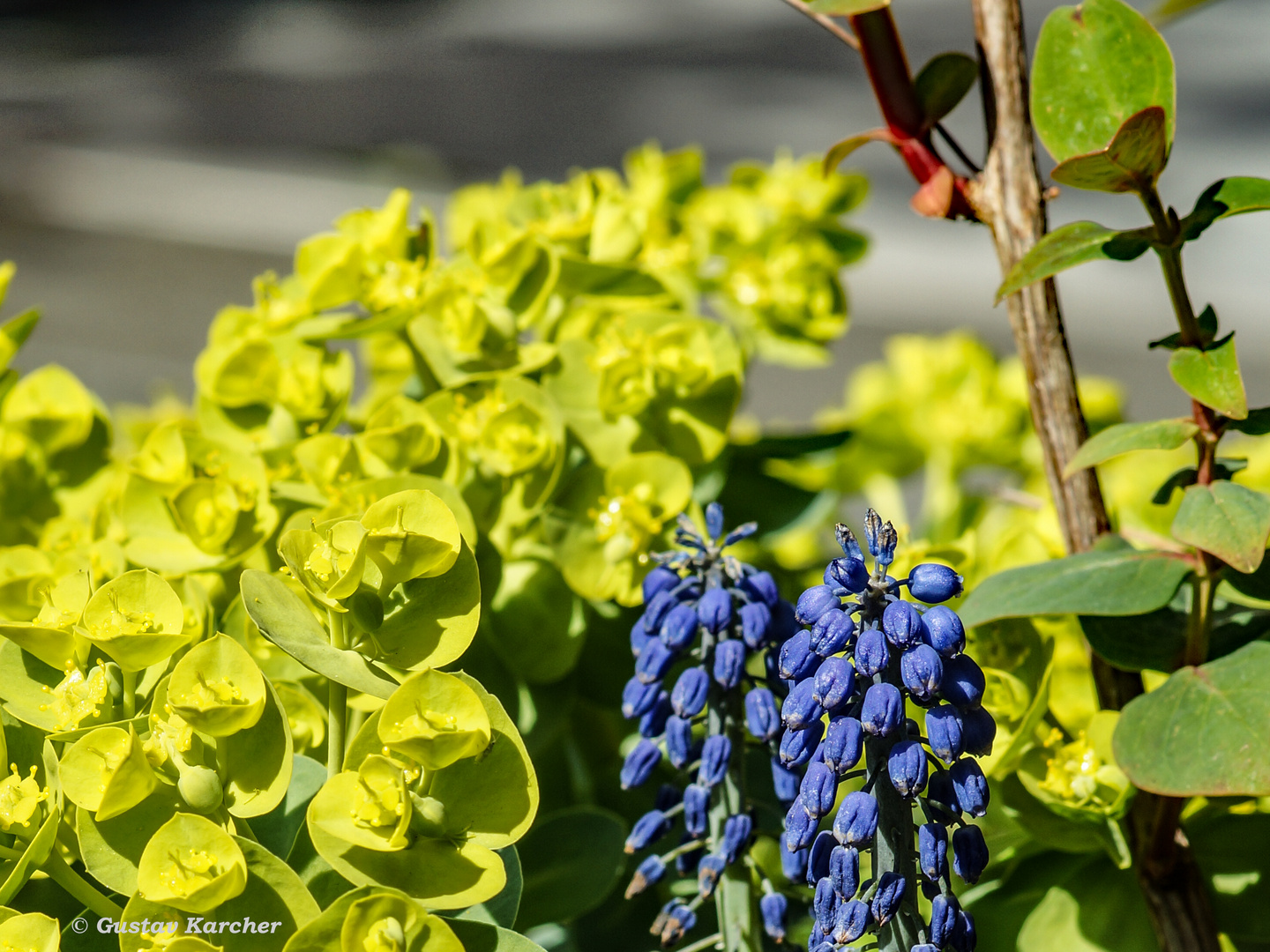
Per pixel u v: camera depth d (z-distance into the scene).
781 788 0.44
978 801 0.41
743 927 0.44
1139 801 0.46
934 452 0.69
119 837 0.43
